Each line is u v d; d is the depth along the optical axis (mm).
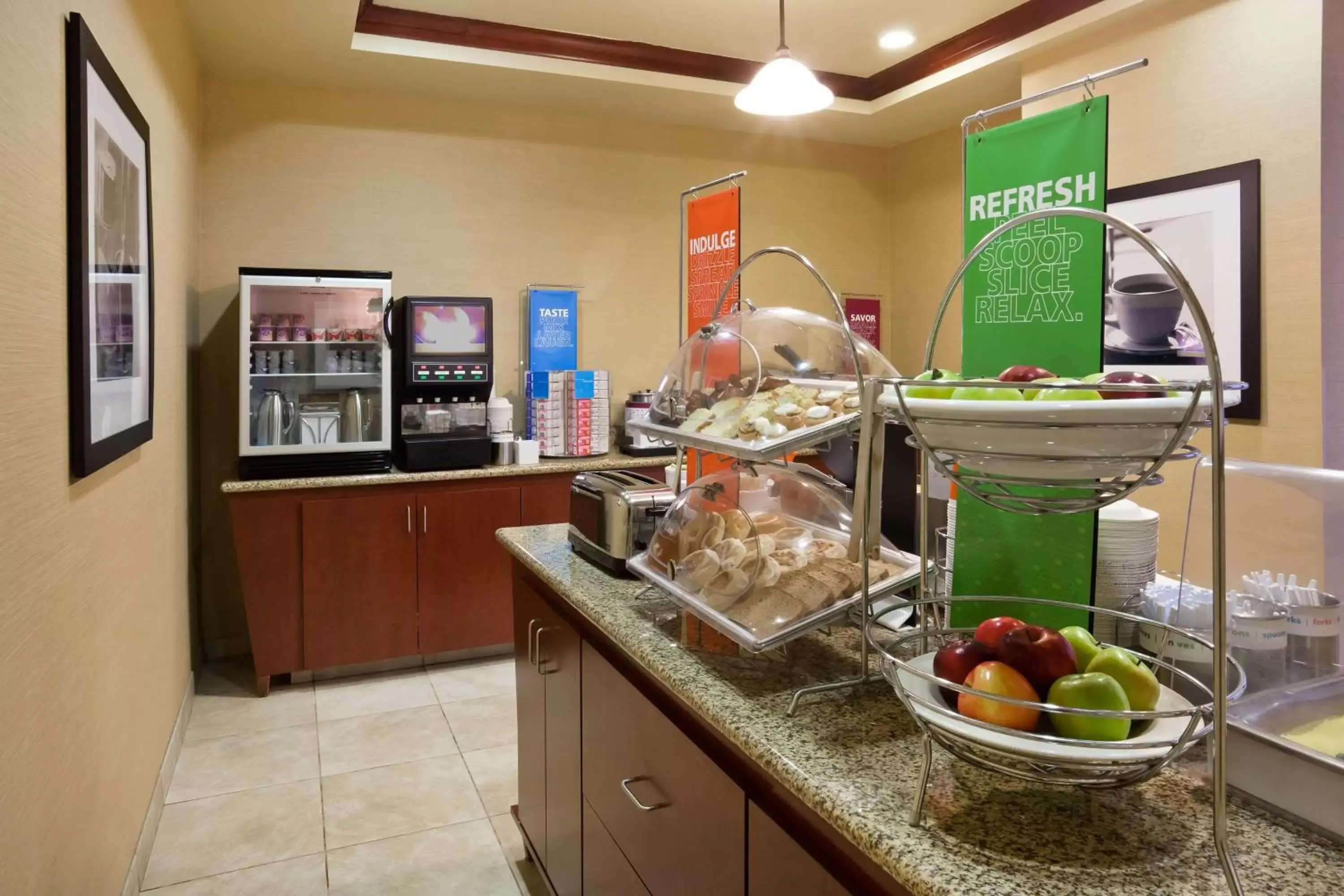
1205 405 764
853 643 1463
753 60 4391
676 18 3867
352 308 3805
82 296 1604
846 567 1303
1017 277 1286
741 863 1178
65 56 1571
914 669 1018
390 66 3883
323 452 3711
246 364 3562
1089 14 3584
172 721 2916
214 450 4000
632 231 4801
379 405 3820
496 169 4480
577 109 4586
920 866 809
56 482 1495
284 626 3613
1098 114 1177
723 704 1208
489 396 4055
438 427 3871
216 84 3957
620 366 4805
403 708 3463
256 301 3715
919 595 1316
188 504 3535
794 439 1267
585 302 4707
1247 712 925
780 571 1317
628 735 1587
